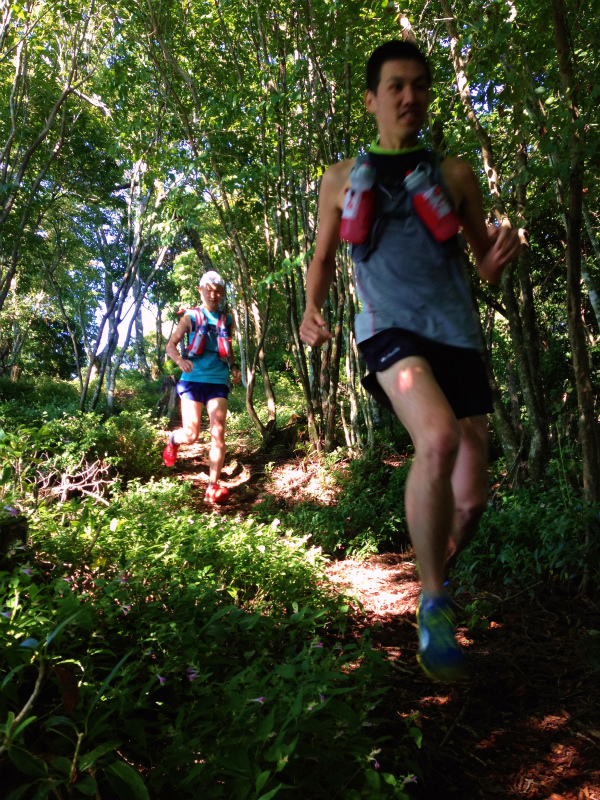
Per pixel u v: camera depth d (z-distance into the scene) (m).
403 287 2.07
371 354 2.08
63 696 1.81
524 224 4.18
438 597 1.85
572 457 5.21
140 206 12.87
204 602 2.89
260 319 9.94
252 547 3.97
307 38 6.84
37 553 3.25
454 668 1.79
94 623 2.36
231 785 1.68
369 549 5.29
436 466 1.82
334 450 8.05
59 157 12.23
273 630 3.05
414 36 5.52
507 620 3.63
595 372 8.18
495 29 3.74
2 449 3.34
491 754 2.51
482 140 4.66
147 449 8.20
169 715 2.24
